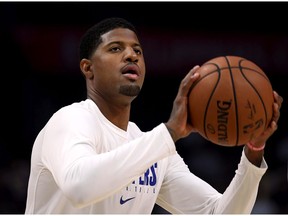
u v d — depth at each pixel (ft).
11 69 53.93
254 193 21.06
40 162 20.54
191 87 18.93
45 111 54.29
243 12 57.82
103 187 17.65
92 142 19.34
